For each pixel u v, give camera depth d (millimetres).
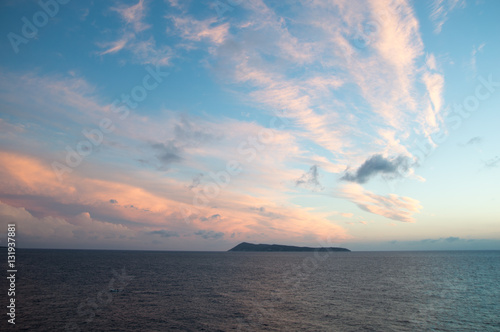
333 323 32500
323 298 46750
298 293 51281
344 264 132250
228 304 41625
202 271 91750
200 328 30328
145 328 29875
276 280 69875
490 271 94062
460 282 66812
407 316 35469
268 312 37125
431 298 46906
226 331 29578
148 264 121562
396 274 84812
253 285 60938
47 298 42969
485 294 50750
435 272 90750
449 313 36969
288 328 30656
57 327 29406
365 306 40938
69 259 149750
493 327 31188
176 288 55375
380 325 31797
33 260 133750
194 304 41281
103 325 30438
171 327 30406
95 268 95812
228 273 86250
